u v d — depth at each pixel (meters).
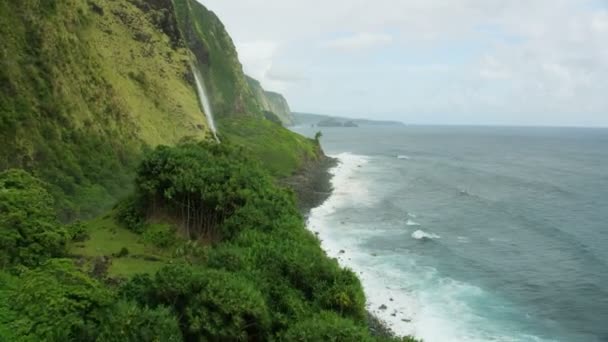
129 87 71.88
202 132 82.56
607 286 42.81
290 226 37.19
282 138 112.19
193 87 97.19
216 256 29.47
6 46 46.53
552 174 111.38
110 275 30.00
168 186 39.94
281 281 28.33
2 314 19.84
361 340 22.47
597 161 143.12
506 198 81.62
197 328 21.84
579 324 35.84
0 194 31.72
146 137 65.44
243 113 144.62
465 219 66.50
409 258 49.47
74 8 64.88
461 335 34.03
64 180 45.56
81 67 57.97
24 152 42.94
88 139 52.88
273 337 24.02
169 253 35.72
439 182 97.31
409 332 34.25
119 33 80.38
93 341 19.39
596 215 69.44
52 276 22.09
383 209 71.69
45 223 31.08
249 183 41.62
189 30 131.62
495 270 46.47
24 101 45.56
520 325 35.59
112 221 42.66
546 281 43.94
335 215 67.50
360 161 133.88
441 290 41.50
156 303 22.89
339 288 28.06
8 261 26.91
